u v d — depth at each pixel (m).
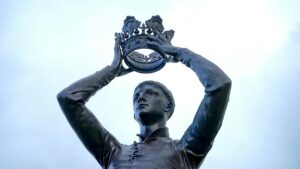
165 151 15.46
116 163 15.53
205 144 15.37
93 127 16.14
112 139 16.27
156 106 16.30
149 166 15.02
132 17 17.66
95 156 16.19
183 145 15.59
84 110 16.22
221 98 15.12
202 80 15.50
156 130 16.09
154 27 17.38
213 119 15.13
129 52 17.19
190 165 15.40
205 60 15.85
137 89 16.67
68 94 16.20
